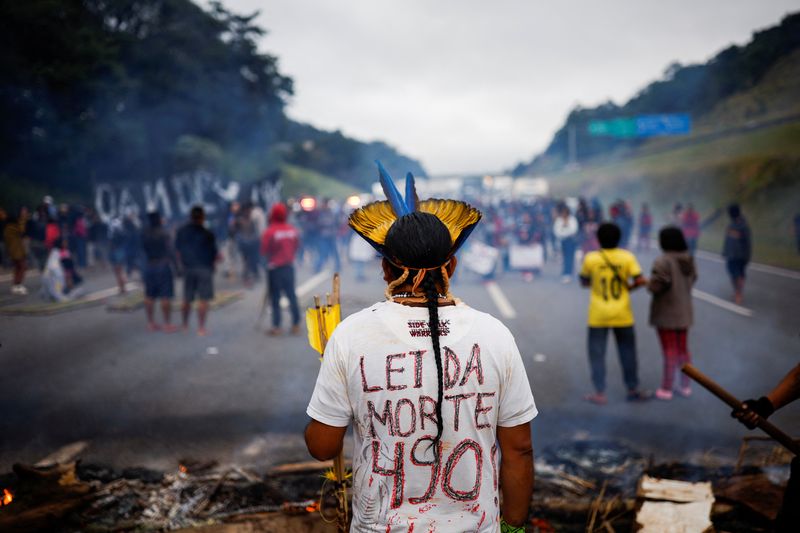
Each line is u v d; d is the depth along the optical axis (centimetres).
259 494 353
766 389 555
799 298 1055
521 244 1309
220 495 353
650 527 296
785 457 387
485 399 152
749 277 1337
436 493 150
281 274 787
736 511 320
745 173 3222
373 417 151
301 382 587
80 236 1535
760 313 923
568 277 1295
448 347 151
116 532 313
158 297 814
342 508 191
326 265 1631
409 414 149
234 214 1400
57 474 355
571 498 348
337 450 160
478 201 2141
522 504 159
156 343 746
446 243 156
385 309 156
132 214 1511
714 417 484
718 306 982
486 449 153
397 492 150
